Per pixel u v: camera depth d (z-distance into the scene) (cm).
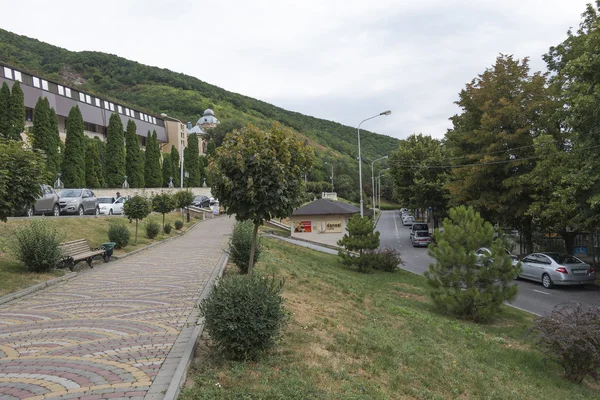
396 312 1234
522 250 2931
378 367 675
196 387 479
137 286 1098
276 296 606
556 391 798
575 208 1777
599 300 1622
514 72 2536
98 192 4228
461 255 1288
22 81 5750
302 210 3281
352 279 1858
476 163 2688
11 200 1064
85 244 1538
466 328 1170
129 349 601
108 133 4794
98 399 442
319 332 780
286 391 489
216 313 564
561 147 2361
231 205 699
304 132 13962
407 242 4309
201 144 10219
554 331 874
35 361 558
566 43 2189
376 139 16575
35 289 1059
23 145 1220
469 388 714
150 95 13938
